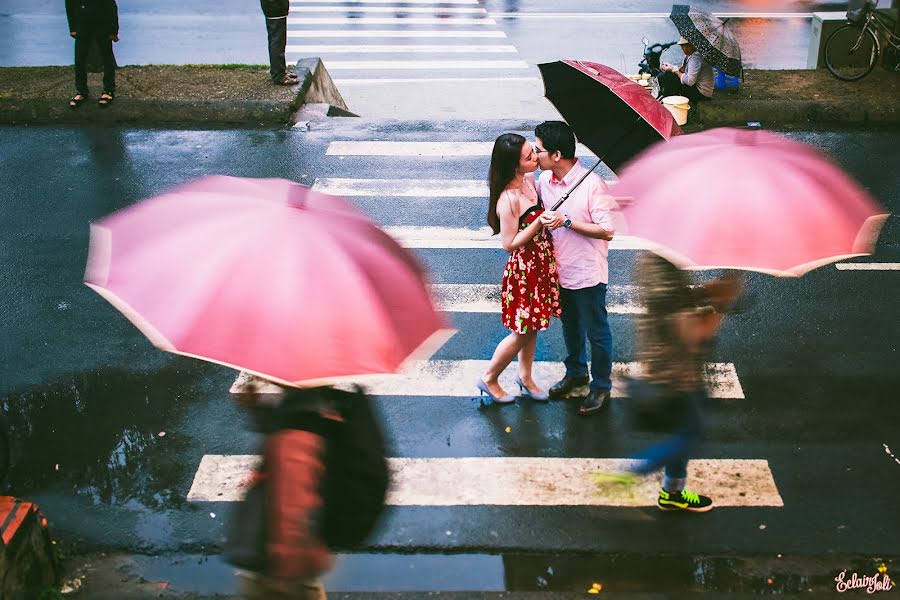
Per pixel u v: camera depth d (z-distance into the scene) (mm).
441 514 5539
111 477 5895
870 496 5730
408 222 9602
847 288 8305
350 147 11617
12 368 7066
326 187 10422
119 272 3104
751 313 7887
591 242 6031
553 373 7059
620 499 5680
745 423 6445
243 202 3240
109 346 7379
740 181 4039
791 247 3881
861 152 11312
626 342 7520
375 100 15414
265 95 12758
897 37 13922
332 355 2865
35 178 10523
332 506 3318
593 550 5281
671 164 4281
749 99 12570
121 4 21391
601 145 6223
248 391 3523
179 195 3379
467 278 8492
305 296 2941
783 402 6684
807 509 5609
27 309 7891
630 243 9203
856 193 4078
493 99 15469
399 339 2996
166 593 4996
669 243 4000
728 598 4961
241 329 2898
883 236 9250
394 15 21078
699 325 4965
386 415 6500
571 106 6453
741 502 5660
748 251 3895
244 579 3383
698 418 5133
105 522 5504
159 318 2955
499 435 6297
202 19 20172
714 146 4270
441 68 17203
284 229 3100
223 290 2973
